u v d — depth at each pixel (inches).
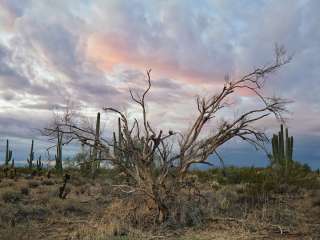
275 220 574.2
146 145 604.4
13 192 781.3
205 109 599.5
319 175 1087.0
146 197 596.4
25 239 482.6
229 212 632.4
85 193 868.6
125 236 490.0
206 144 606.5
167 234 517.3
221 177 999.0
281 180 880.9
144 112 610.9
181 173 607.2
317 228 536.1
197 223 557.6
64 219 600.1
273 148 1072.8
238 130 607.8
